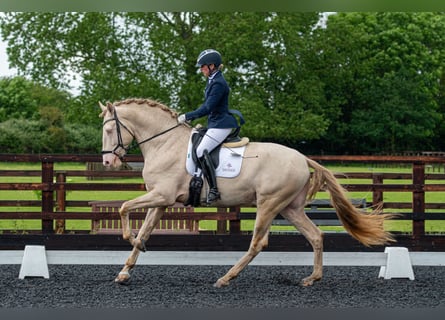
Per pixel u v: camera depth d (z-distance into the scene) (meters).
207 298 6.90
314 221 10.22
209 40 27.50
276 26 29.30
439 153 43.69
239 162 7.37
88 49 28.28
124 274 7.63
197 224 10.44
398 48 46.47
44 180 9.32
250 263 8.30
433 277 8.34
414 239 9.30
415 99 47.00
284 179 7.29
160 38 27.22
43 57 27.77
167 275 8.41
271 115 30.95
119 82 27.30
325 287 7.59
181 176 7.40
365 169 29.72
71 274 8.39
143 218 9.37
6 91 52.28
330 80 36.03
